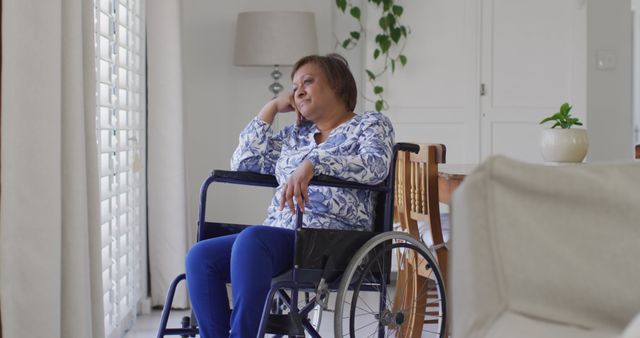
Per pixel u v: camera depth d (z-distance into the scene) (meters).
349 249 2.14
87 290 2.02
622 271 0.94
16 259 1.79
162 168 3.70
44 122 1.81
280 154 2.58
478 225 0.98
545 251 0.96
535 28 4.67
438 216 2.79
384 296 2.28
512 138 4.69
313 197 2.32
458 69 4.65
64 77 1.93
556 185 0.98
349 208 2.33
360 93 4.77
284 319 2.11
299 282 2.10
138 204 3.61
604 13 5.21
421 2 4.62
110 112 3.02
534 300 0.96
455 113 4.66
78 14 1.95
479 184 1.00
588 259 0.96
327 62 2.48
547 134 2.74
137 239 3.56
